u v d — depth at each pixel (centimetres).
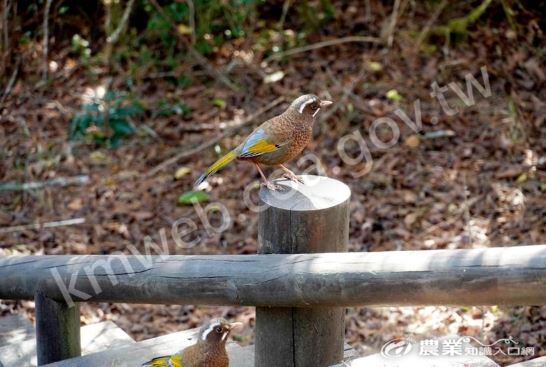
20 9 1354
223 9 1502
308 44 1493
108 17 1440
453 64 1387
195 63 1450
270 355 606
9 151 1290
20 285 623
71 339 649
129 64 1441
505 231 1067
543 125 1247
